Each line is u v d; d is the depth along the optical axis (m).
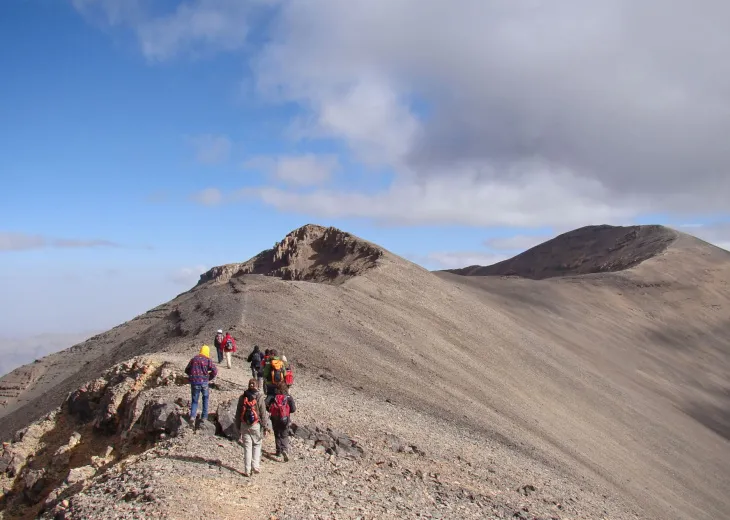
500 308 90.88
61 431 21.09
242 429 13.50
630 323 107.25
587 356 82.00
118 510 10.70
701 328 113.50
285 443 15.20
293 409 15.39
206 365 16.55
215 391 20.77
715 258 144.62
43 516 11.82
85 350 71.69
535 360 62.31
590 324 99.56
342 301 52.34
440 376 41.72
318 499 12.80
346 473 15.36
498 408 40.59
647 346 98.25
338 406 24.20
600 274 134.88
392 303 58.72
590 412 54.22
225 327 37.97
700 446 58.91
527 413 43.12
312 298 49.97
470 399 39.00
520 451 30.55
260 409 13.63
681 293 125.56
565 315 100.25
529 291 110.81
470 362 50.25
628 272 133.25
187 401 17.80
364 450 18.25
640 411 62.00
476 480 19.34
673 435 58.53
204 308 47.62
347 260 78.38
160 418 16.81
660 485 42.47
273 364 15.46
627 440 50.91
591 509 21.89
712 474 51.78
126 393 20.52
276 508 11.84
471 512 14.73
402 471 17.09
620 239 169.62
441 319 60.28
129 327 78.38
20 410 47.69
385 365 38.44
